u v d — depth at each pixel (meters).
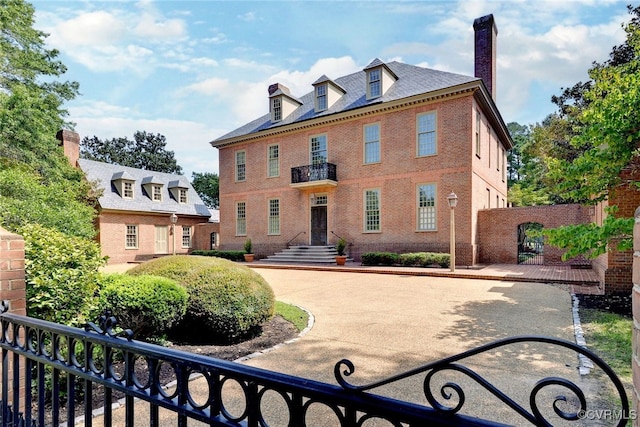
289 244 19.36
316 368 3.92
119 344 1.64
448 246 14.77
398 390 3.33
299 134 19.20
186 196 27.28
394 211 16.20
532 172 25.06
